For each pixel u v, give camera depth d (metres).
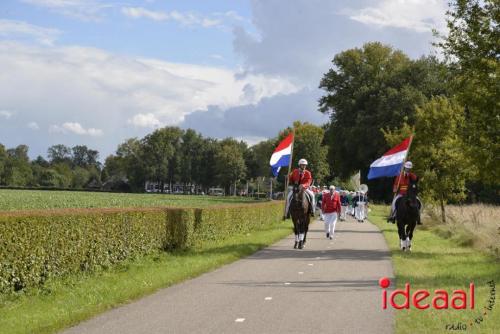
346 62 73.19
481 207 33.94
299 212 19.45
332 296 10.74
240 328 8.24
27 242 10.56
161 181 156.75
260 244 20.59
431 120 30.88
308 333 7.96
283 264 15.53
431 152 30.52
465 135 18.81
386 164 25.23
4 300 9.84
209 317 8.94
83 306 9.48
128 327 8.27
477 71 18.89
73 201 58.19
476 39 18.89
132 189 151.62
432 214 32.56
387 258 17.16
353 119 70.94
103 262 13.63
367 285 12.05
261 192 127.56
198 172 156.38
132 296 10.48
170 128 153.88
